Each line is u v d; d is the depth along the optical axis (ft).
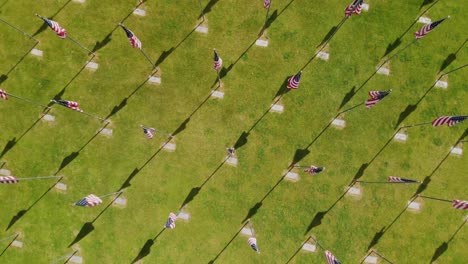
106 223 110.63
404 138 109.70
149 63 112.88
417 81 110.83
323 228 108.68
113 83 112.88
